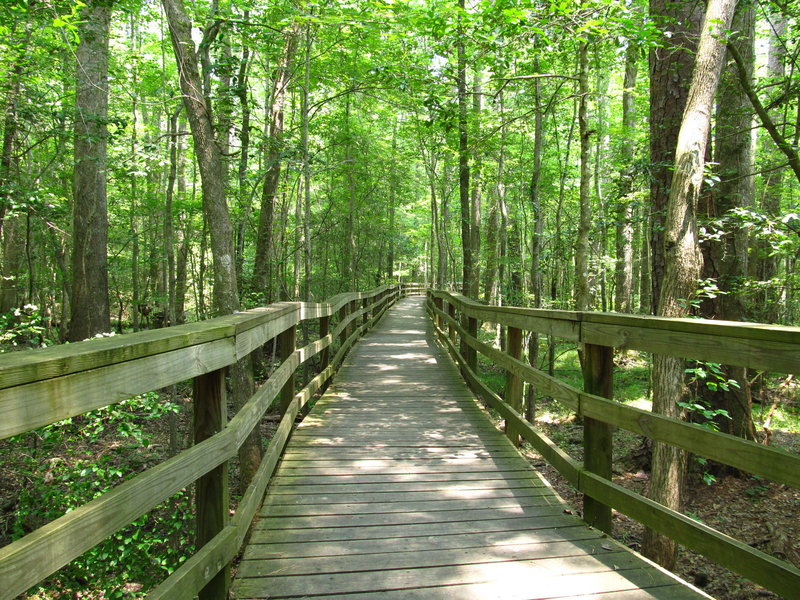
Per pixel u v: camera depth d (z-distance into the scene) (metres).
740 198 6.71
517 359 4.27
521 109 12.80
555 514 3.00
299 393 4.53
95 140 8.02
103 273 10.49
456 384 6.66
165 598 1.46
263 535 2.73
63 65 8.57
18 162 9.00
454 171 17.09
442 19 5.83
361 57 11.20
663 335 2.19
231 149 13.20
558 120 12.50
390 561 2.46
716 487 6.10
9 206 7.72
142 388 1.47
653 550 3.92
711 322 1.95
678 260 3.96
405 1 7.51
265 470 2.88
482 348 5.30
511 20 5.42
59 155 10.61
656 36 5.12
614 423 2.50
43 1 6.37
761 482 6.09
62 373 1.13
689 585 2.23
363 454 4.05
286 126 14.99
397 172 18.52
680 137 4.02
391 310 19.27
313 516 2.96
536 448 3.54
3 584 0.94
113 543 4.34
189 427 9.15
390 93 11.42
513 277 15.53
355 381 6.84
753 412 8.42
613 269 12.12
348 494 3.28
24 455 4.86
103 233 10.45
